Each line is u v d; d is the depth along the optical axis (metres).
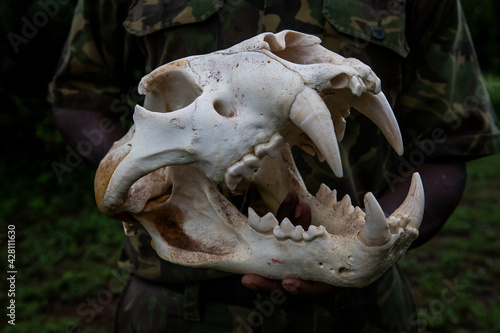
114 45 1.85
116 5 1.78
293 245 1.21
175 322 1.68
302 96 1.11
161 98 1.29
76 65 1.88
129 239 1.76
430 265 4.32
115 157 1.26
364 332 1.66
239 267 1.27
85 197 5.30
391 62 1.59
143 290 1.73
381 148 1.62
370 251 1.14
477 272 4.23
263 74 1.14
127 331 1.76
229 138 1.15
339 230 1.30
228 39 1.55
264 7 1.54
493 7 13.62
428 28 1.67
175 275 1.64
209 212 1.30
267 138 1.15
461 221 5.25
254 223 1.22
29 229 4.74
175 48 1.61
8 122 5.41
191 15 1.56
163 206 1.33
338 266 1.19
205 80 1.21
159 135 1.18
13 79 5.36
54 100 1.91
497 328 3.45
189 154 1.17
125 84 1.96
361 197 1.62
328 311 1.60
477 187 6.43
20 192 5.27
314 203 1.34
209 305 1.64
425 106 1.69
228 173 1.16
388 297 1.68
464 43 1.72
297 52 1.25
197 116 1.16
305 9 1.54
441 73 1.67
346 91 1.21
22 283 3.95
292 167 1.38
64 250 4.44
